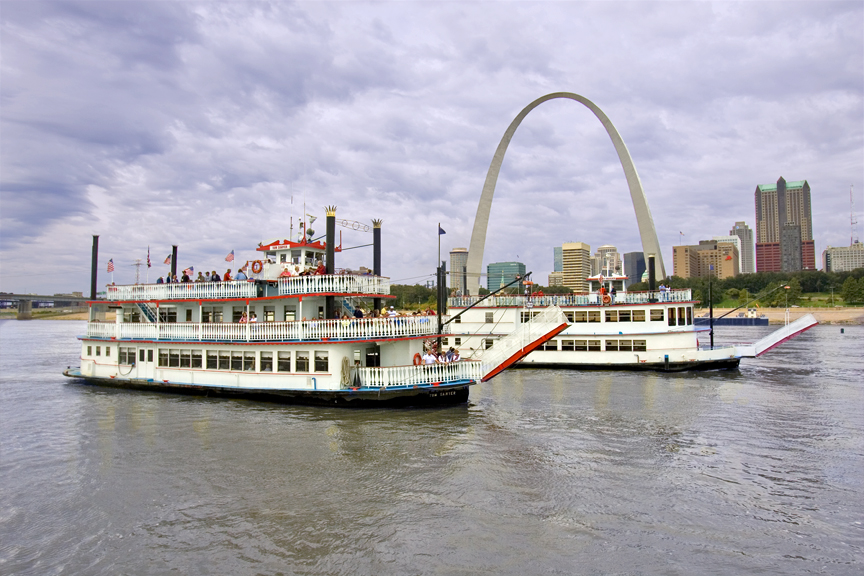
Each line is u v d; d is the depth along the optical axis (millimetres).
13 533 15961
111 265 40250
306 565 14078
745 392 37250
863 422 28109
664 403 33312
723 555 14500
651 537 15477
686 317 49500
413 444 24016
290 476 20125
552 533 15711
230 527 16156
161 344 37312
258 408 31359
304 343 31812
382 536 15539
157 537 15609
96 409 31812
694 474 20297
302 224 37625
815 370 49281
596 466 21172
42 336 121438
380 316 34062
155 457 22500
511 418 29094
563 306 52375
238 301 35125
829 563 14102
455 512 17062
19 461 22297
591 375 46969
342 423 27781
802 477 19984
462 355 53688
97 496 18547
